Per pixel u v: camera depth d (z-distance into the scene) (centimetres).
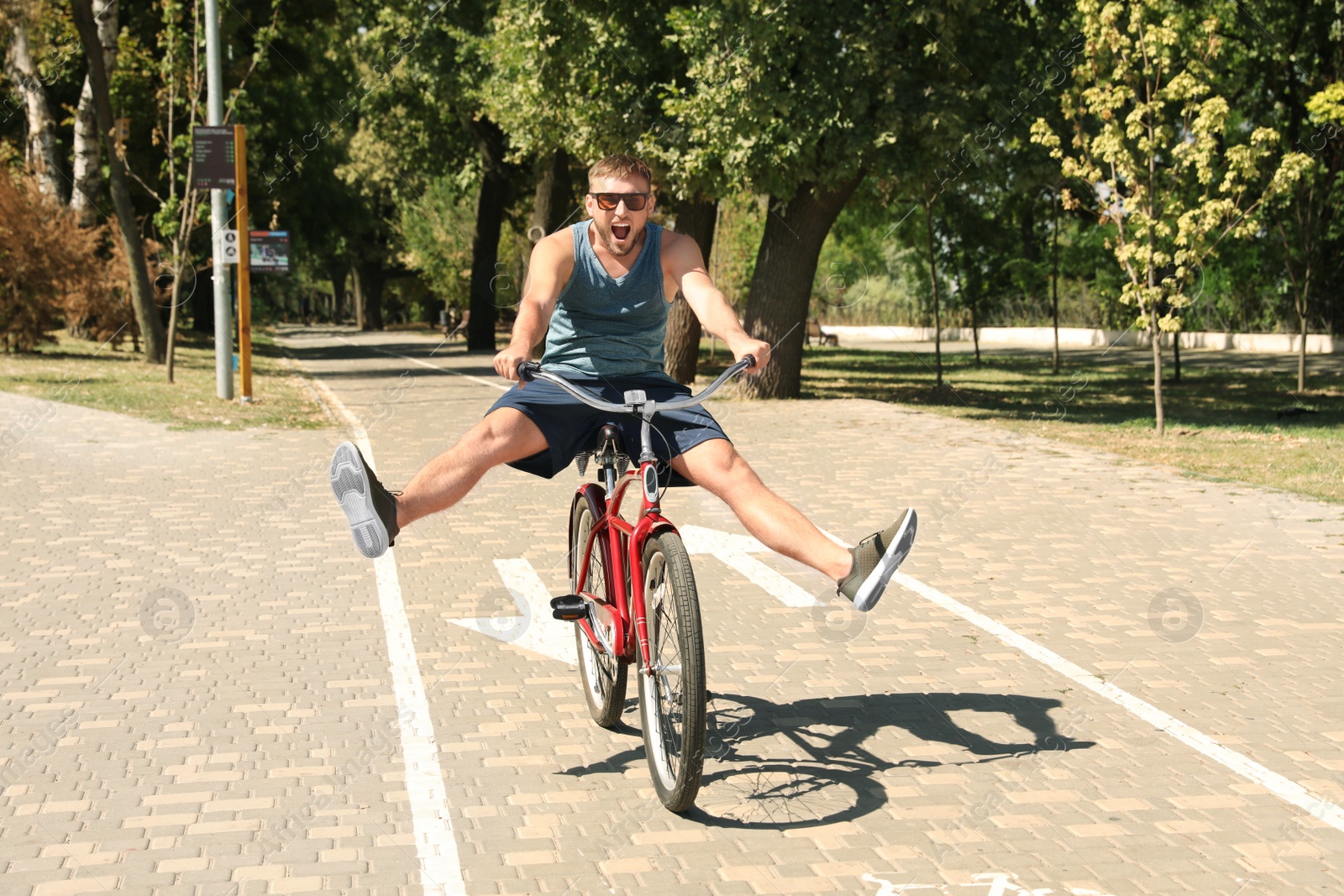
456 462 430
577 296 438
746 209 2856
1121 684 553
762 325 2070
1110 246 1552
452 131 3806
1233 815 412
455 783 437
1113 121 1497
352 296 10831
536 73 2038
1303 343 2362
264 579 747
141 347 2905
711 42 1820
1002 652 602
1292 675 565
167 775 441
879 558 407
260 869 369
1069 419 1802
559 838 393
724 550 840
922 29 1877
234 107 2206
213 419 1570
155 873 366
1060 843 389
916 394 2370
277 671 566
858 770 450
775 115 1828
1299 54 2592
